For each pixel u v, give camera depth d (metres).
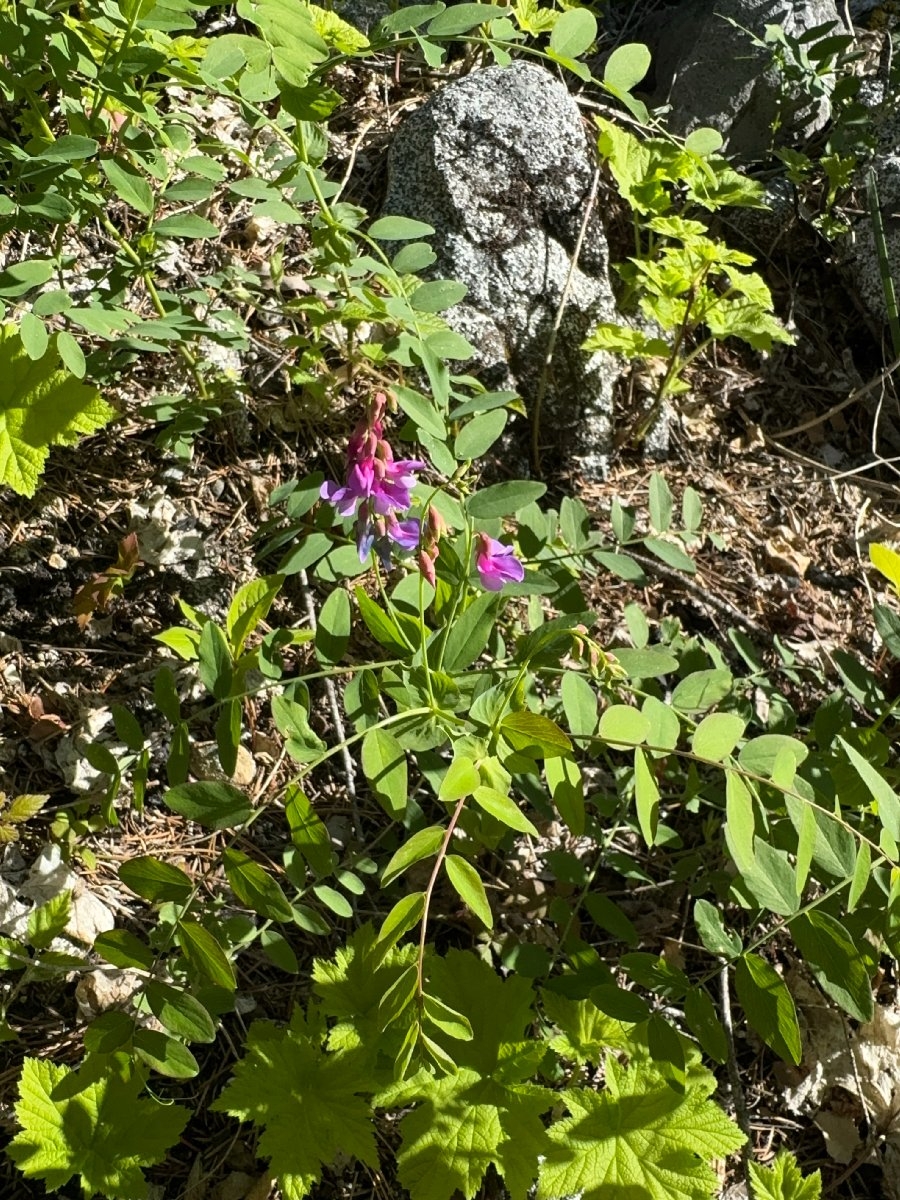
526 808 0.69
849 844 0.48
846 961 0.46
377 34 0.53
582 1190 0.51
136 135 0.58
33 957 0.57
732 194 0.83
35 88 0.60
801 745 0.51
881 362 1.03
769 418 0.96
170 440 0.69
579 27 0.55
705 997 0.50
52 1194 0.53
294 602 0.72
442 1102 0.52
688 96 1.03
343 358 0.79
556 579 0.61
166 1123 0.51
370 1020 0.54
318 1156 0.50
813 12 1.07
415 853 0.43
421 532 0.49
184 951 0.47
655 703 0.50
